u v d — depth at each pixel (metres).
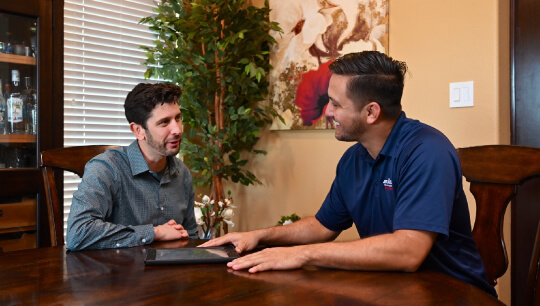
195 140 3.34
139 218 1.70
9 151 2.41
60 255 1.34
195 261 1.22
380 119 1.32
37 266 1.20
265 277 1.09
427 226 1.15
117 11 2.97
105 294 0.96
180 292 0.97
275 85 3.07
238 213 3.38
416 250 1.14
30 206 2.47
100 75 2.90
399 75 1.32
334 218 1.55
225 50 2.91
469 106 2.20
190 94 2.93
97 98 2.89
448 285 1.03
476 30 2.17
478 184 1.59
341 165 1.51
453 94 2.25
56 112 2.58
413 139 1.28
